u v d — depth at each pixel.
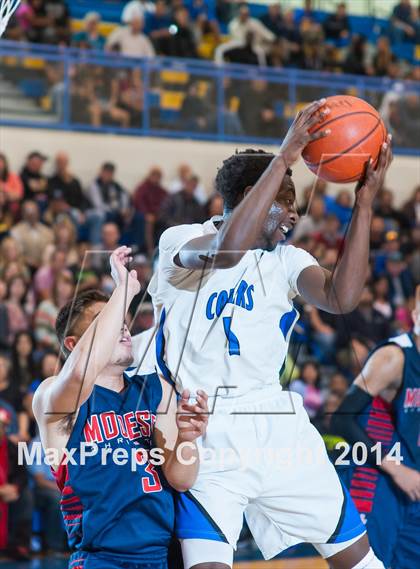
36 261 7.62
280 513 2.55
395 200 9.73
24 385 5.77
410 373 3.28
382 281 7.96
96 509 2.35
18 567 4.92
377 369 3.26
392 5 12.42
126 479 2.37
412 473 3.24
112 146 9.36
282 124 9.71
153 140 9.49
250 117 9.65
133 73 9.40
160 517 2.39
